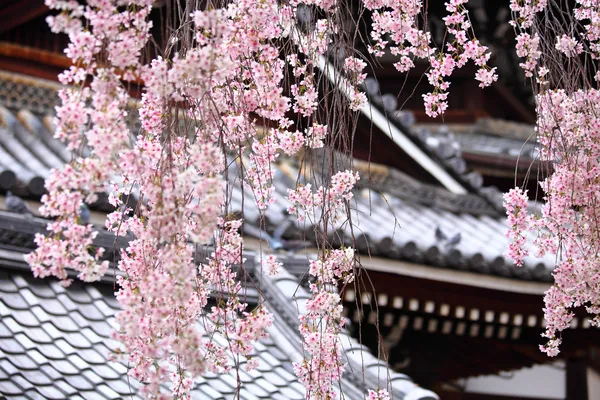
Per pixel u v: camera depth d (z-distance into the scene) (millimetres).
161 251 3963
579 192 4805
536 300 10648
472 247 10938
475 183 13078
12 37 10992
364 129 11852
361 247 9266
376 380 7117
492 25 20875
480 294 10297
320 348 4254
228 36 4086
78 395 5875
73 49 3576
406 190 12625
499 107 21812
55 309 6805
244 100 4262
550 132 4887
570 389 15375
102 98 3586
